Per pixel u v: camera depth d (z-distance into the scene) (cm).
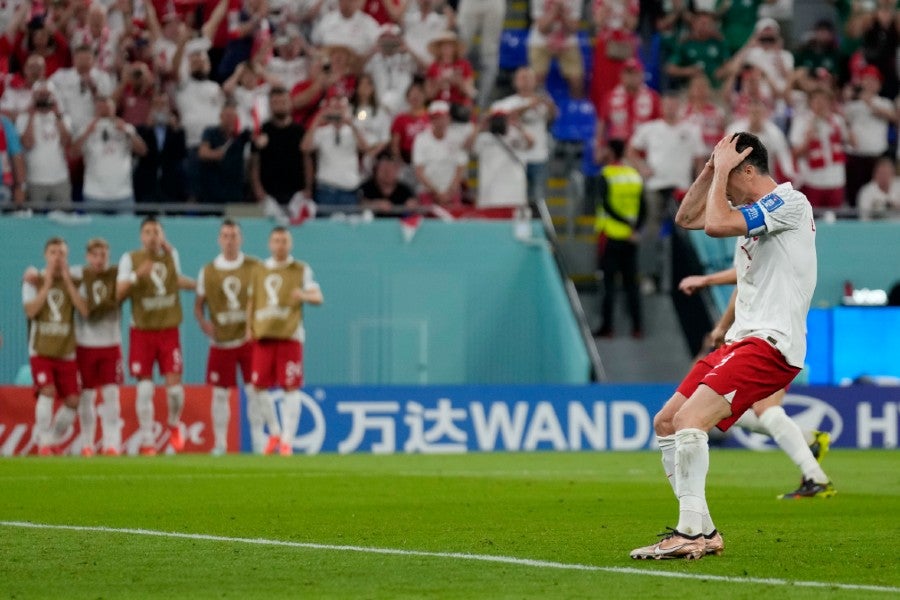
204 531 2983
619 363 7456
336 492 4038
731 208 2428
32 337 5972
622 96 7906
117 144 7181
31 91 7206
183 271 7181
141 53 7506
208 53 7600
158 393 6419
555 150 8200
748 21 8806
